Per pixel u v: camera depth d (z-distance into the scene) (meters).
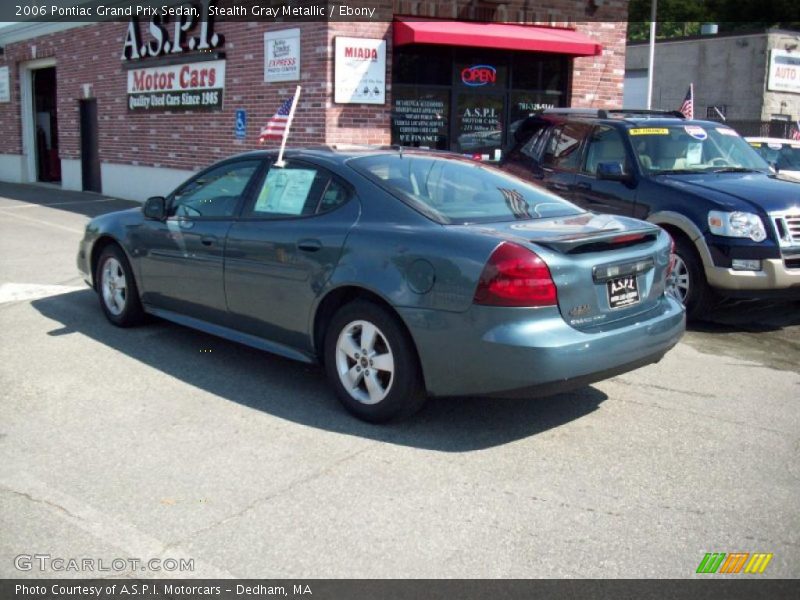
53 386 5.55
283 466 4.34
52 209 16.11
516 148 9.55
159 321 7.21
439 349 4.45
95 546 3.54
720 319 7.91
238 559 3.45
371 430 4.83
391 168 5.26
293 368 5.99
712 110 27.52
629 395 5.55
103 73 18.28
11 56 22.17
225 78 14.50
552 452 4.56
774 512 3.90
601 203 8.12
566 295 4.37
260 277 5.40
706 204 7.24
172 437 4.71
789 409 5.32
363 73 12.67
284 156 5.62
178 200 6.32
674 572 3.38
